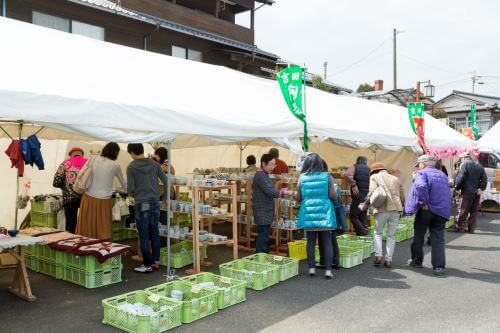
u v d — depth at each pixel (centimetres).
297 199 616
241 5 2073
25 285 504
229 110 621
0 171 799
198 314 449
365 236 808
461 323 446
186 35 1800
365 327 432
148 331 399
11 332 411
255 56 1978
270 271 564
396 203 655
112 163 669
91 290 536
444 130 1324
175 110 519
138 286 555
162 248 682
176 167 1151
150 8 1678
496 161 1442
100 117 446
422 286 571
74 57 530
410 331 424
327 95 1045
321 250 642
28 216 827
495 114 3173
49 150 881
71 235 627
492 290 557
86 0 1395
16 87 392
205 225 931
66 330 417
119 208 784
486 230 1027
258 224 671
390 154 1279
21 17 1303
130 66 600
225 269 572
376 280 596
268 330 422
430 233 640
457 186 983
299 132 688
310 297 521
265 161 662
